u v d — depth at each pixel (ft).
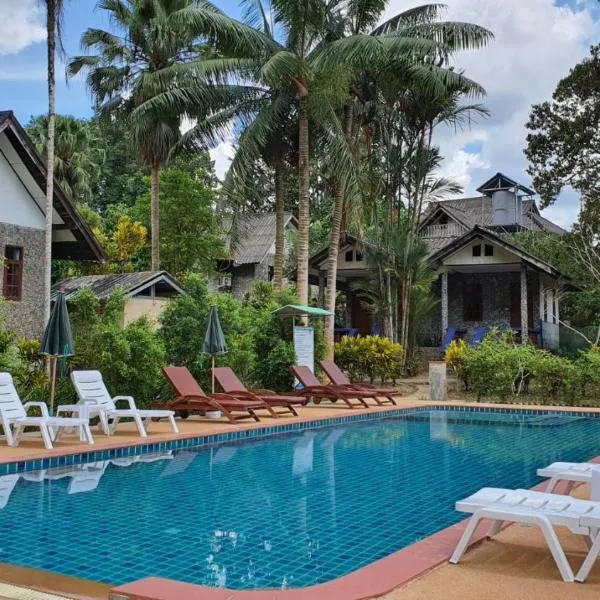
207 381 50.21
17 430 31.37
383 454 33.32
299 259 65.62
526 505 14.62
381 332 88.22
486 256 82.23
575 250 86.69
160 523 19.38
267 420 43.04
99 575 14.64
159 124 78.64
